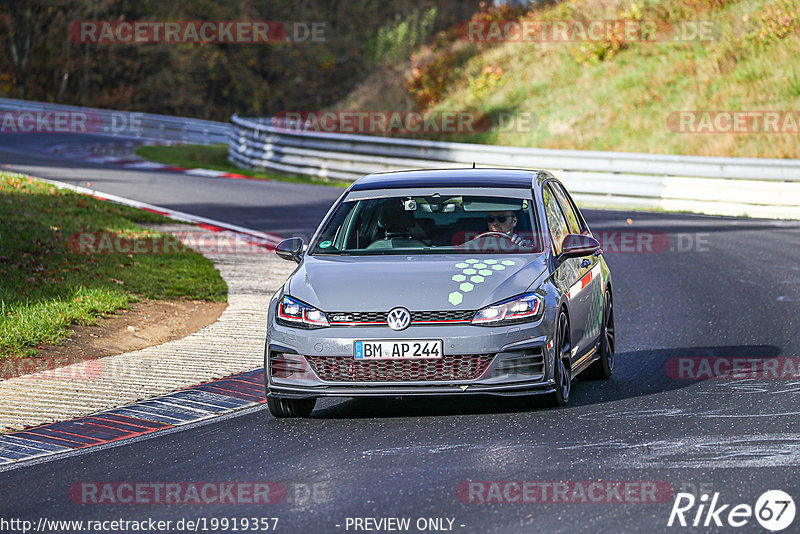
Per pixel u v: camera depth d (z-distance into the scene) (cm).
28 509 2041
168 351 3656
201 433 2636
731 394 2884
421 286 2661
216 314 4419
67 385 3164
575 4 13900
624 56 12475
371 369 2608
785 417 2572
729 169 8369
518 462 2220
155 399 3022
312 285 2742
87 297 4322
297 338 2648
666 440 2375
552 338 2666
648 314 4434
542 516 1856
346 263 2847
